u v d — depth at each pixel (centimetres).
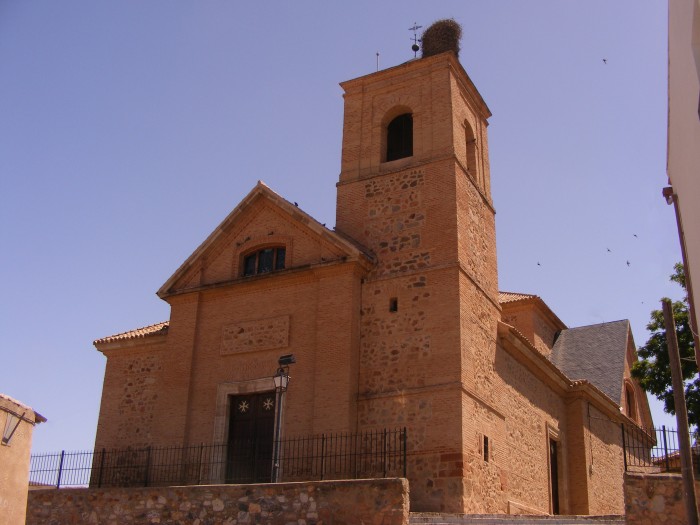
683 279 2697
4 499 1336
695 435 2595
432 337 2389
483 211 2841
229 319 2656
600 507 3284
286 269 2577
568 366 3950
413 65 2855
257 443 2455
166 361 2688
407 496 1619
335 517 1659
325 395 2377
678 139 1620
